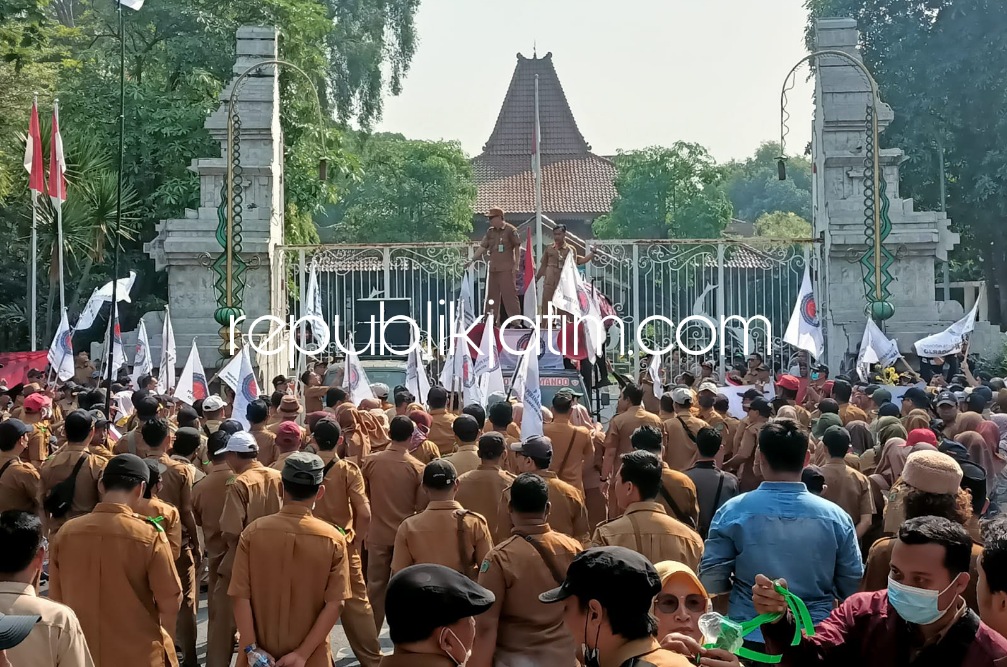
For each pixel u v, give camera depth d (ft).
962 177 121.80
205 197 80.07
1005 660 13.71
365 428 37.99
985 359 85.05
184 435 33.12
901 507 20.40
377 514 32.37
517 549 21.50
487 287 73.82
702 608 16.56
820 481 26.63
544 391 57.82
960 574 13.82
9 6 78.43
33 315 69.05
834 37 80.69
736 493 28.76
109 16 114.32
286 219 102.12
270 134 79.82
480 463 32.27
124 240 100.99
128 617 22.02
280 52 101.40
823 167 79.56
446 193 165.07
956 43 117.70
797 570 18.93
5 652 16.21
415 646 14.87
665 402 41.01
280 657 21.53
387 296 78.64
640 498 21.81
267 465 36.60
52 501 31.99
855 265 78.23
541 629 21.47
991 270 127.95
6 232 100.07
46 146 84.48
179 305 79.51
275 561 21.68
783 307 89.10
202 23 107.76
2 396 54.29
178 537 26.71
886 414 39.78
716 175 158.30
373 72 161.79
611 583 13.15
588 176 184.75
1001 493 36.81
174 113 100.89
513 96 196.75
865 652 14.55
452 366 52.49
